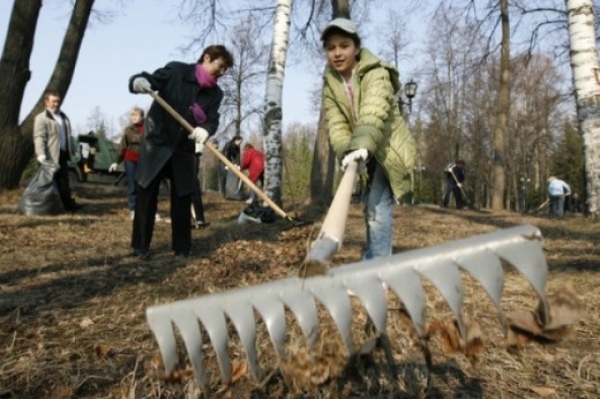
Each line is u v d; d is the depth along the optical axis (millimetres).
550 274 4637
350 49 3164
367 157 2547
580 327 3064
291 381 1580
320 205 11867
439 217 11352
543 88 37219
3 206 10008
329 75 3322
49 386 2293
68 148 9484
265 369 2256
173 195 5320
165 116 5051
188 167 5273
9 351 2648
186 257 5273
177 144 5137
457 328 1386
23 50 11469
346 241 6469
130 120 8641
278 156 9422
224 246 5289
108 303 3553
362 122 2789
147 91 4902
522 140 41500
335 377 1496
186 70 5082
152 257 5289
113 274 4441
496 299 1120
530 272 1111
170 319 1361
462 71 17906
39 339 2848
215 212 10844
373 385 2139
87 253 5496
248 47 24094
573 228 8570
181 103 5047
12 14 11305
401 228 8742
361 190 3631
